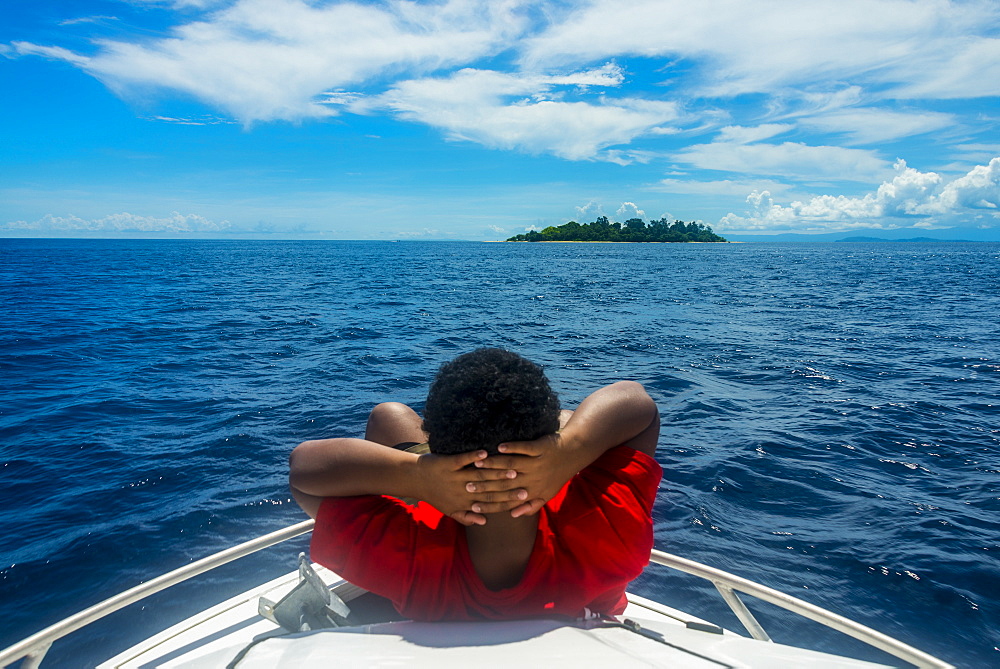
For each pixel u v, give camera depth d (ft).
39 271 122.21
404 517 4.20
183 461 17.74
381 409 5.64
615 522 4.11
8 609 10.96
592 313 57.72
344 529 4.08
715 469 17.20
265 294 76.28
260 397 25.35
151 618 10.57
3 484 16.21
